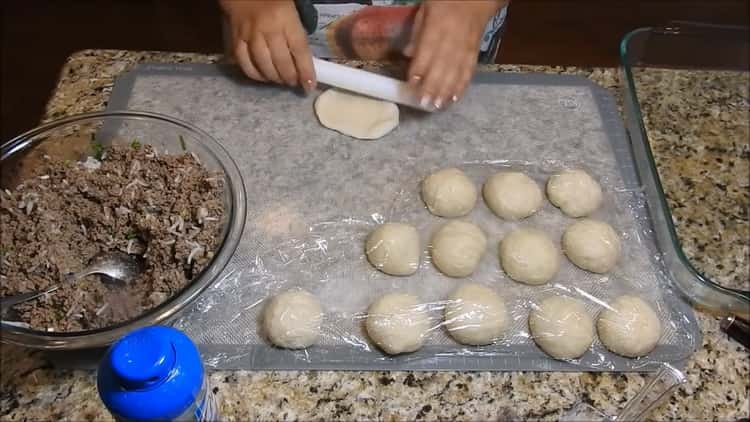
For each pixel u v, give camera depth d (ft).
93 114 2.94
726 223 3.05
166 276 2.52
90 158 2.84
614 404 2.46
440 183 2.94
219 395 2.44
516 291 2.75
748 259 2.93
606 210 3.01
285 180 3.04
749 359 2.57
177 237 2.57
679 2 6.93
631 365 2.56
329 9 3.66
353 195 3.01
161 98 3.30
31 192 2.67
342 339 2.58
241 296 2.68
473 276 2.79
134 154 2.81
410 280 2.76
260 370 2.51
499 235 2.94
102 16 6.68
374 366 2.52
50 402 2.41
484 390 2.48
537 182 3.10
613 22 6.77
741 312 2.65
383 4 3.69
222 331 2.58
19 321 2.43
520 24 6.67
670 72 3.56
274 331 2.51
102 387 1.73
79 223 2.67
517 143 3.22
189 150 2.92
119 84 3.34
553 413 2.43
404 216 2.96
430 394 2.47
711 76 3.55
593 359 2.57
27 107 6.05
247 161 3.10
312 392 2.46
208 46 6.34
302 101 3.32
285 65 3.17
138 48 6.36
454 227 2.86
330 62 3.30
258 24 3.21
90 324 2.44
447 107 3.31
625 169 3.14
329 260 2.80
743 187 3.18
